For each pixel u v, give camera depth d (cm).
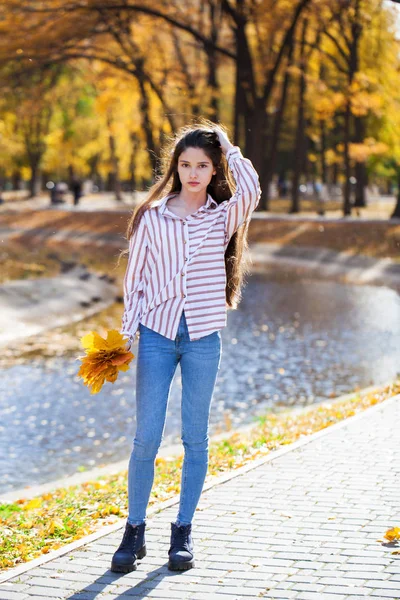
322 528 530
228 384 1565
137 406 485
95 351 473
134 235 491
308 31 4328
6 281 2903
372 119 4697
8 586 458
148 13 3419
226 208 491
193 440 492
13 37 3200
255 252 4222
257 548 501
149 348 484
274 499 588
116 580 464
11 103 4212
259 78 4253
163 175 502
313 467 663
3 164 7788
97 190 9325
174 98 4553
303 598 432
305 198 6384
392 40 4041
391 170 5406
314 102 4153
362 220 4356
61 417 1336
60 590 452
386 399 958
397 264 3600
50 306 2441
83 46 3684
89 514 634
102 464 1087
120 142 6272
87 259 4178
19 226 5934
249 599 434
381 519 542
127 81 4097
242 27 3684
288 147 6122
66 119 6844
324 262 3888
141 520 486
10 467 1080
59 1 3153
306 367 1711
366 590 439
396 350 1872
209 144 489
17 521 635
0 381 1587
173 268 480
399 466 658
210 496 599
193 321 480
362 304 2683
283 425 981
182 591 446
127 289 491
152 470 486
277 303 2734
